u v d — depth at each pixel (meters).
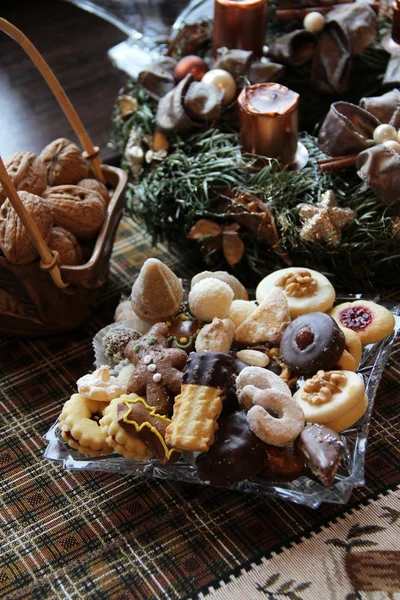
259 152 0.79
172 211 0.80
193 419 0.62
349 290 0.79
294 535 0.63
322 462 0.60
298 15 0.86
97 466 0.65
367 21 0.82
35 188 0.74
